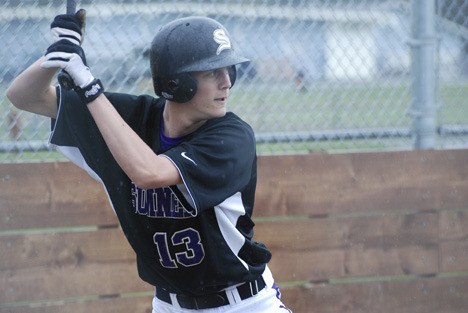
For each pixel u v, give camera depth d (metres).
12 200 13.84
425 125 15.98
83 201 14.12
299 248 15.04
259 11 16.19
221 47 8.53
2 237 13.80
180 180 8.27
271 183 14.83
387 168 15.46
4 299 13.88
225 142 8.44
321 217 15.16
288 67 17.09
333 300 15.32
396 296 15.68
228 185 8.47
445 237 15.87
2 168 13.76
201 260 9.05
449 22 17.83
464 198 15.90
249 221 9.30
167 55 8.42
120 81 15.62
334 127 18.33
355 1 17.55
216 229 8.91
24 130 14.94
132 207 9.07
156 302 9.95
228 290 9.40
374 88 19.08
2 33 14.41
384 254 15.54
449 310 16.02
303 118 18.12
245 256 9.27
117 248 14.27
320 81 17.97
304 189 15.00
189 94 8.49
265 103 17.20
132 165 7.92
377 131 15.89
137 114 9.32
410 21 16.28
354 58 18.59
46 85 9.15
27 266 13.95
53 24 8.05
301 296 15.12
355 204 15.30
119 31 15.48
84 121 9.27
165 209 8.82
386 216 15.51
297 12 16.56
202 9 15.48
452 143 17.95
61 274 14.09
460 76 19.19
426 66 15.94
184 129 8.89
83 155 9.27
